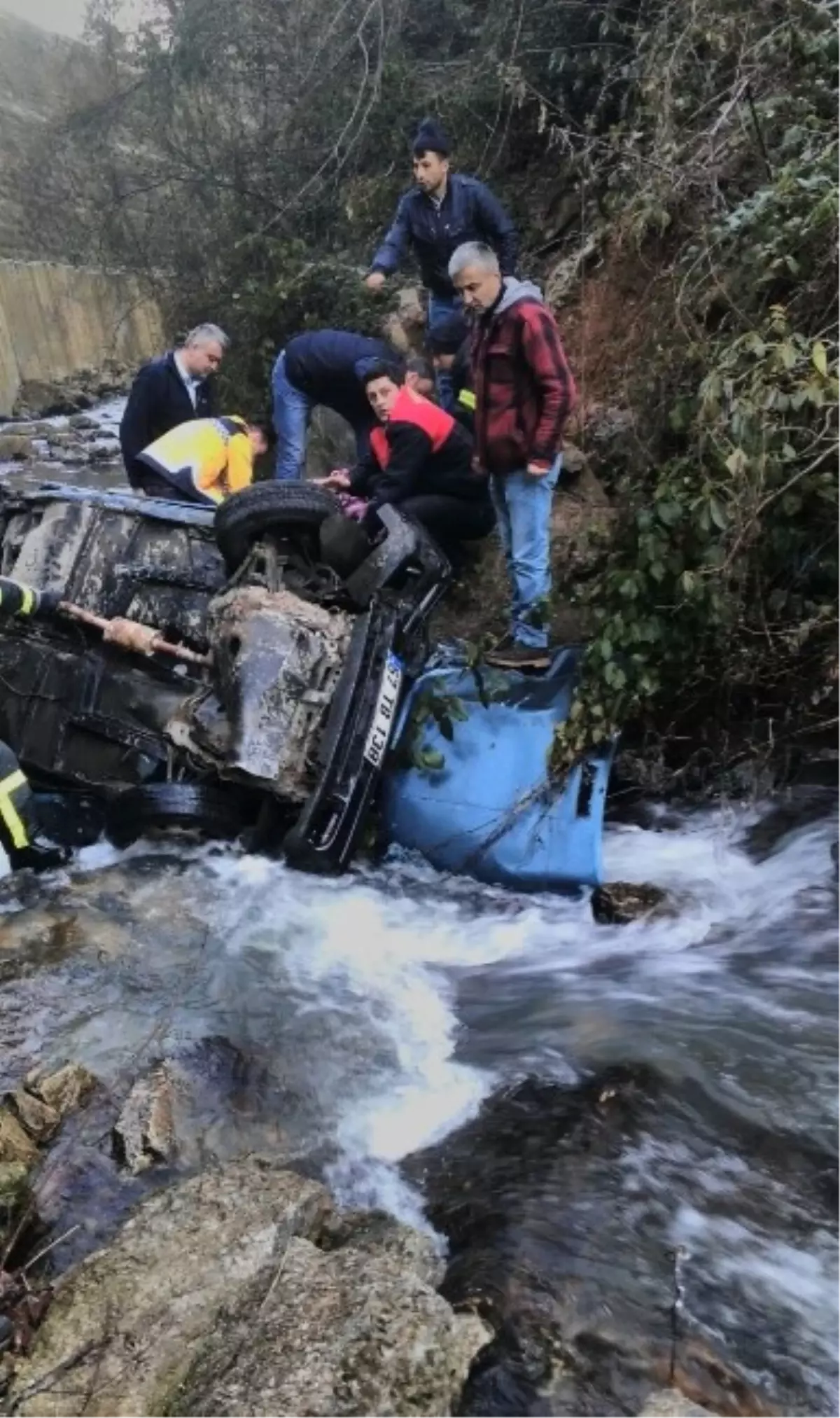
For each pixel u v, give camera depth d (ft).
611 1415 7.72
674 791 17.29
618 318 23.02
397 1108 11.03
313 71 37.76
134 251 46.06
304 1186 9.37
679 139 22.30
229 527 15.51
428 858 15.74
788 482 14.58
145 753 16.10
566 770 15.39
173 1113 10.60
